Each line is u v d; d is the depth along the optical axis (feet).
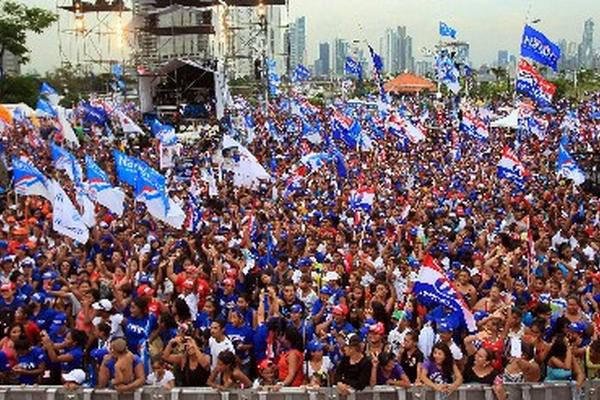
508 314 33.63
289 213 69.67
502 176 77.61
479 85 403.54
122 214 62.34
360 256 48.93
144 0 193.77
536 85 86.74
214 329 32.35
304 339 33.96
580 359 31.99
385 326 36.63
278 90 267.59
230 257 47.73
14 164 59.06
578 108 213.25
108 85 211.20
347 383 29.07
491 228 61.93
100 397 29.17
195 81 177.99
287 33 251.60
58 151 68.90
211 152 120.26
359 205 65.36
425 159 120.57
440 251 51.70
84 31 198.39
